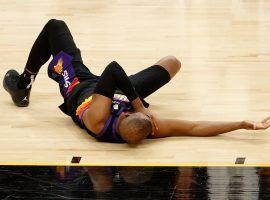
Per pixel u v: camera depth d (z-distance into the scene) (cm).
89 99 876
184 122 884
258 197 743
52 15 1383
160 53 1173
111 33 1277
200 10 1402
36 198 747
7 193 759
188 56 1159
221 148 856
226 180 779
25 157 843
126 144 872
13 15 1385
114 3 1463
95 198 745
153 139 885
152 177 789
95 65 1120
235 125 871
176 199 740
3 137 895
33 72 966
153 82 927
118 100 866
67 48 930
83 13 1395
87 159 835
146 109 861
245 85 1041
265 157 833
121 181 781
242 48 1188
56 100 1008
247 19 1338
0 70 1105
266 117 933
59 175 797
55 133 905
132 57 1156
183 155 841
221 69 1103
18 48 1205
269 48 1185
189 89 1032
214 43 1216
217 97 1002
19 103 983
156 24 1324
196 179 782
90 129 862
